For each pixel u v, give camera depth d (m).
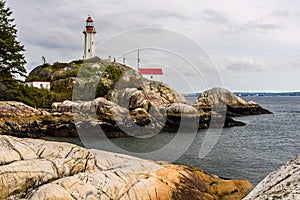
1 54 29.44
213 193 8.11
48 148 7.79
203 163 14.89
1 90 29.41
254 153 19.12
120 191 6.73
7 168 6.52
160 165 8.57
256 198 1.52
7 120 24.09
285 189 1.47
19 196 6.30
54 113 26.08
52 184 6.40
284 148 21.58
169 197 7.14
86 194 6.38
